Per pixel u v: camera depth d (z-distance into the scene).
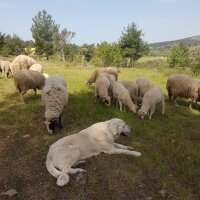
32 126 3.27
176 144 3.07
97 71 5.29
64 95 3.16
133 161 2.54
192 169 2.62
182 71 9.41
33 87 4.21
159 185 2.31
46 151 2.71
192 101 4.58
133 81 4.34
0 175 2.35
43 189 2.17
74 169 2.23
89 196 2.09
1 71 6.43
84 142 2.45
